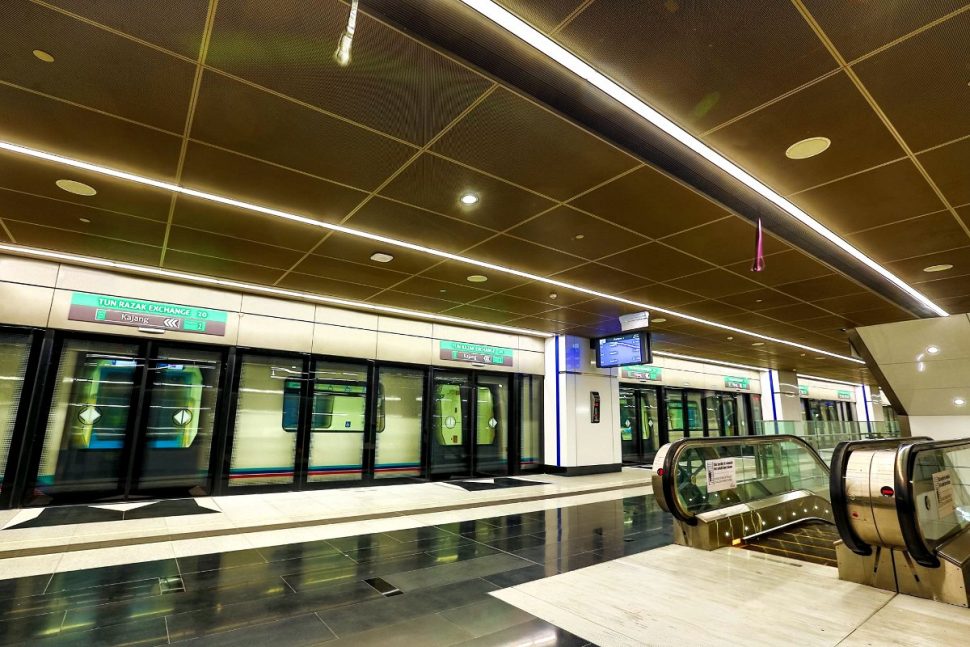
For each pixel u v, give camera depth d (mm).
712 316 10758
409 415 11258
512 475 12508
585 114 3805
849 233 6074
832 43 3002
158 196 5277
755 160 4402
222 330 9000
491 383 12688
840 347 14891
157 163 4586
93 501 7773
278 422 9523
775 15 2799
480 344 12383
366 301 9836
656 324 11680
